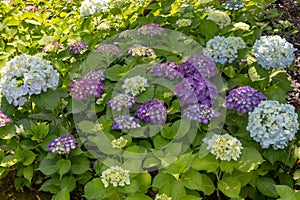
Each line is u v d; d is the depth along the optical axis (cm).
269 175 186
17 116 196
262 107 176
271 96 193
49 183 177
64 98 209
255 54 206
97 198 160
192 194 171
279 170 184
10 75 182
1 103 188
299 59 263
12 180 191
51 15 311
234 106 184
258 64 209
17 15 273
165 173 171
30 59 185
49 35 259
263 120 174
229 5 271
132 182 163
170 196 159
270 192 172
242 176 171
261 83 205
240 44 212
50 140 183
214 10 264
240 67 225
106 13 269
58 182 176
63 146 172
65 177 177
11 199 183
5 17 265
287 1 337
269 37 207
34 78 180
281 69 213
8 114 187
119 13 260
